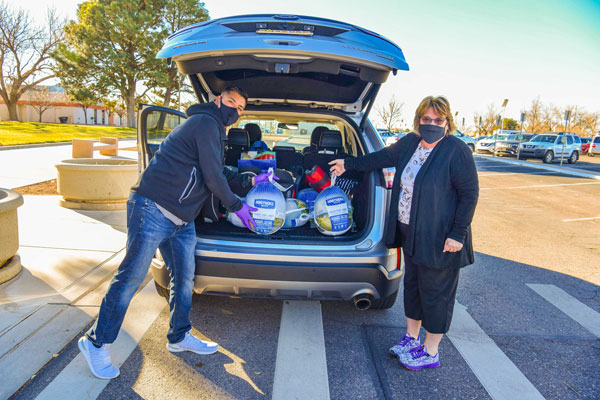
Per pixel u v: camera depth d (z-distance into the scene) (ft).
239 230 9.74
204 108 7.68
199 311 10.67
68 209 20.10
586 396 7.84
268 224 8.92
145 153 9.41
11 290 10.87
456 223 7.57
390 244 8.46
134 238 7.38
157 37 133.59
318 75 10.84
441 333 8.23
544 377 8.43
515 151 80.53
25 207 20.18
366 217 9.34
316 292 8.80
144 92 147.33
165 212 7.49
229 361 8.47
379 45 8.84
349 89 11.21
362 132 11.45
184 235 8.16
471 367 8.70
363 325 10.34
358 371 8.36
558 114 164.35
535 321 11.03
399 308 11.45
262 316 10.55
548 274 14.90
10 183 26.86
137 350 8.68
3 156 40.55
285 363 8.49
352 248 8.80
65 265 12.75
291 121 15.42
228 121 7.80
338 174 9.59
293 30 8.47
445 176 7.50
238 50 8.50
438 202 7.55
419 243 7.72
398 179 8.29
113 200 20.67
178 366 8.20
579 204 30.30
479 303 12.12
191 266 8.35
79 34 127.13
